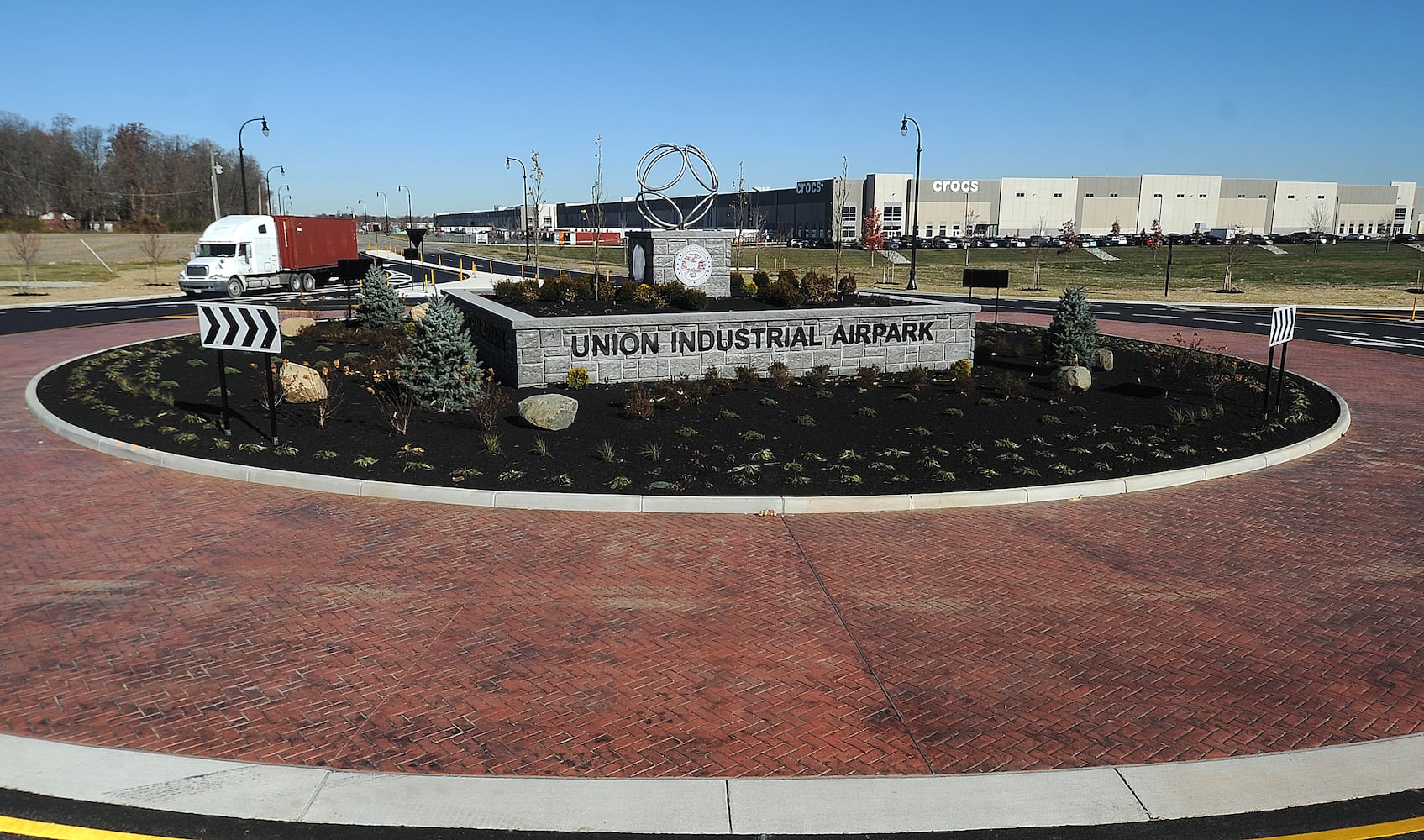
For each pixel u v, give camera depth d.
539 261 74.56
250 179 145.75
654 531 9.73
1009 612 7.82
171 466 11.88
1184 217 112.50
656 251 20.78
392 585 8.16
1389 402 17.77
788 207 112.56
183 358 20.69
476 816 5.00
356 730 5.83
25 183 115.06
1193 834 4.98
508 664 6.74
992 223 107.56
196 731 5.79
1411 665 6.91
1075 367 17.00
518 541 9.35
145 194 117.00
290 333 23.69
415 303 38.66
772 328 17.69
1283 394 17.19
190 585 8.11
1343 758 5.69
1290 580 8.62
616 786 5.29
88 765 5.40
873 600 8.03
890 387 17.05
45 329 28.22
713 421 14.09
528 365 16.36
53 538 9.27
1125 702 6.32
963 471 11.84
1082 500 11.13
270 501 10.52
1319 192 116.69
